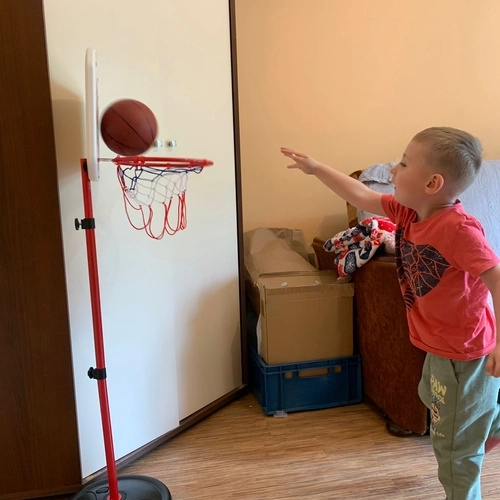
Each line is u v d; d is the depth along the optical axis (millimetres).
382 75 2699
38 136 1462
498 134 2889
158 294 1839
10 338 1543
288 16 2559
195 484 1694
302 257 2543
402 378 1895
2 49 1406
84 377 1655
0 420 1581
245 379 2295
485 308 1422
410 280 1496
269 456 1844
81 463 1665
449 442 1475
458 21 2725
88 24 1538
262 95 2604
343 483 1681
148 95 1729
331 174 1692
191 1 1846
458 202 1437
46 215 1504
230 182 2105
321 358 2143
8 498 1634
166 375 1902
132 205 1713
